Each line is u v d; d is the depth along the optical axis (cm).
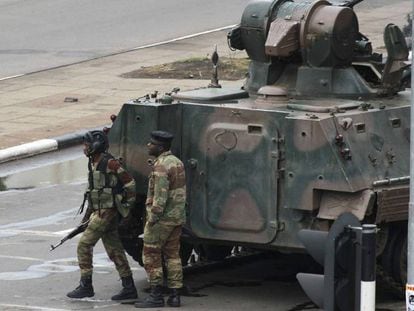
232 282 3522
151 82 6631
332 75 3375
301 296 3362
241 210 3256
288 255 3744
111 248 3300
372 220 3136
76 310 3209
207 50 7450
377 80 3472
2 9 8819
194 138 3312
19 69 7062
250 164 3231
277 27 3381
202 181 3306
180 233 3216
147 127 3344
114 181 3225
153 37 7900
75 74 6912
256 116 3216
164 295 3350
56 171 5153
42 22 8362
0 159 5259
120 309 3222
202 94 3397
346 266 1922
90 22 8362
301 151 3142
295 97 3400
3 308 3228
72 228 4203
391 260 3216
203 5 8906
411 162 2208
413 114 2230
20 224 4272
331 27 3319
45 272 3625
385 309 3183
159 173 3141
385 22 8112
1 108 6162
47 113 6050
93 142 3216
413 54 2267
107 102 6253
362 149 3150
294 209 3180
